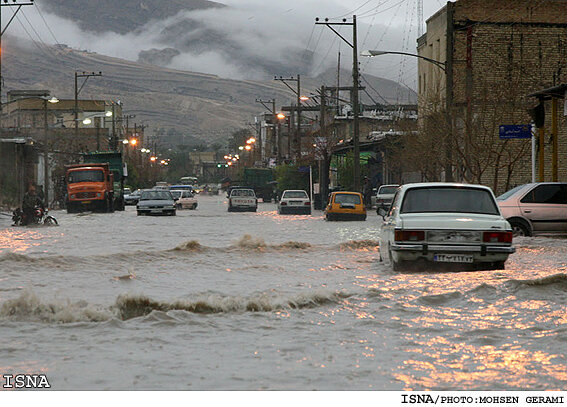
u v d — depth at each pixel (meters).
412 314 13.51
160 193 75.94
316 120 155.00
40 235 41.25
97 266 22.81
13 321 12.84
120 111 182.88
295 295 14.98
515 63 77.38
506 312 13.48
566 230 32.16
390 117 124.50
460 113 61.91
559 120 72.88
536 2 77.94
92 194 80.12
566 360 9.77
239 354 10.30
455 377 8.95
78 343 11.06
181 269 22.39
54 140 123.75
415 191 21.09
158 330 12.08
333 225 54.38
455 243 19.50
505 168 72.44
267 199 143.75
